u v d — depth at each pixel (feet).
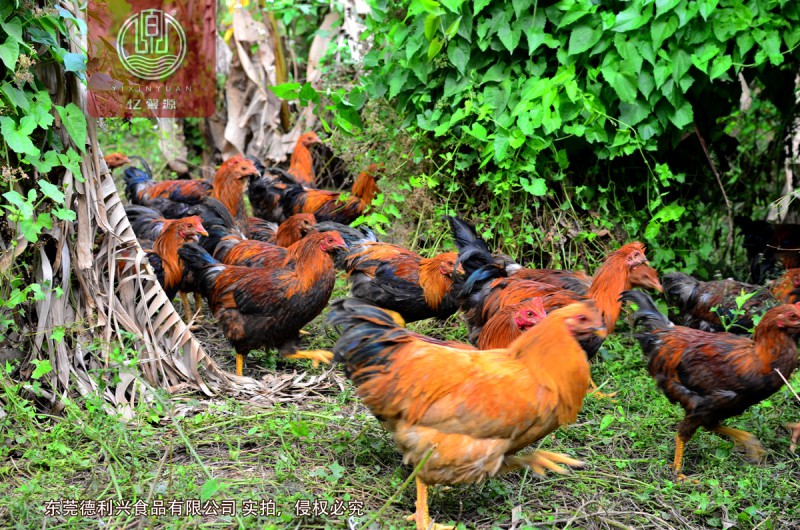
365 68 24.50
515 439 12.48
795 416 17.81
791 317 14.51
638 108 21.70
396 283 20.97
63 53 16.16
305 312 19.30
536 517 13.65
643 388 18.99
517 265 21.77
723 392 15.20
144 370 17.79
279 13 32.63
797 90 22.77
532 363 12.39
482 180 22.81
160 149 36.52
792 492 14.97
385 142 25.79
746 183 28.78
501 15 21.76
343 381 19.26
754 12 20.88
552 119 21.44
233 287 19.33
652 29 20.79
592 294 18.53
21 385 16.03
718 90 23.94
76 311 17.37
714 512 14.34
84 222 17.21
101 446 15.05
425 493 13.03
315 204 28.58
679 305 21.70
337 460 15.43
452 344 13.71
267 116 35.65
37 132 16.85
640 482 15.05
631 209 24.17
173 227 21.61
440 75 23.26
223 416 16.94
